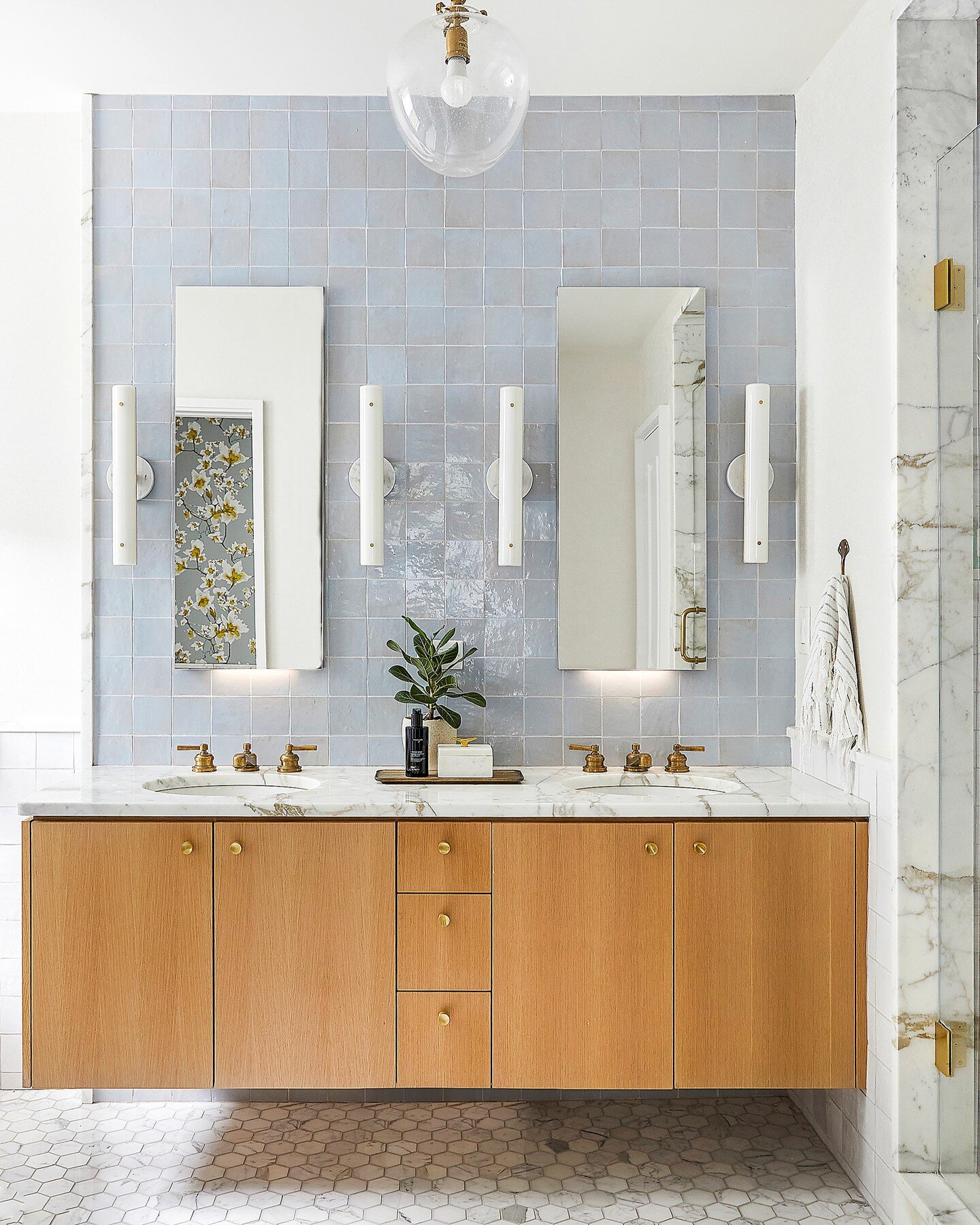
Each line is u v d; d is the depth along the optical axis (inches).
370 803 90.9
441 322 113.3
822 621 98.0
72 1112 108.3
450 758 102.0
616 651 111.5
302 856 91.0
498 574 113.3
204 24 98.3
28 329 116.3
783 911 91.1
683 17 97.0
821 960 91.2
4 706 116.6
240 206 113.0
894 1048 85.6
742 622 113.6
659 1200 90.7
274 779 107.5
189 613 111.6
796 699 113.0
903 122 85.9
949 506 84.3
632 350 112.0
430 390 113.3
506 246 113.3
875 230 91.3
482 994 91.0
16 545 116.6
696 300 112.3
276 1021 91.0
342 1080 91.0
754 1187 93.2
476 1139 101.9
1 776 114.9
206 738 113.1
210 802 91.1
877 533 91.1
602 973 90.8
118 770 109.8
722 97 113.7
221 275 112.9
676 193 113.6
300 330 112.1
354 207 113.2
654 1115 107.7
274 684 113.1
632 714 113.2
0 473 116.3
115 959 91.0
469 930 90.8
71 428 116.7
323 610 112.1
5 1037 114.0
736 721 113.5
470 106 60.8
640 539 111.9
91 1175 94.9
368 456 106.2
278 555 112.0
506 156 113.3
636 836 90.7
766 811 91.1
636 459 111.7
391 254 113.2
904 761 85.7
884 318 89.3
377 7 95.2
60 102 114.0
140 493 112.2
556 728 113.2
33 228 116.1
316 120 113.0
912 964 85.4
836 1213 89.1
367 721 113.0
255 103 113.0
